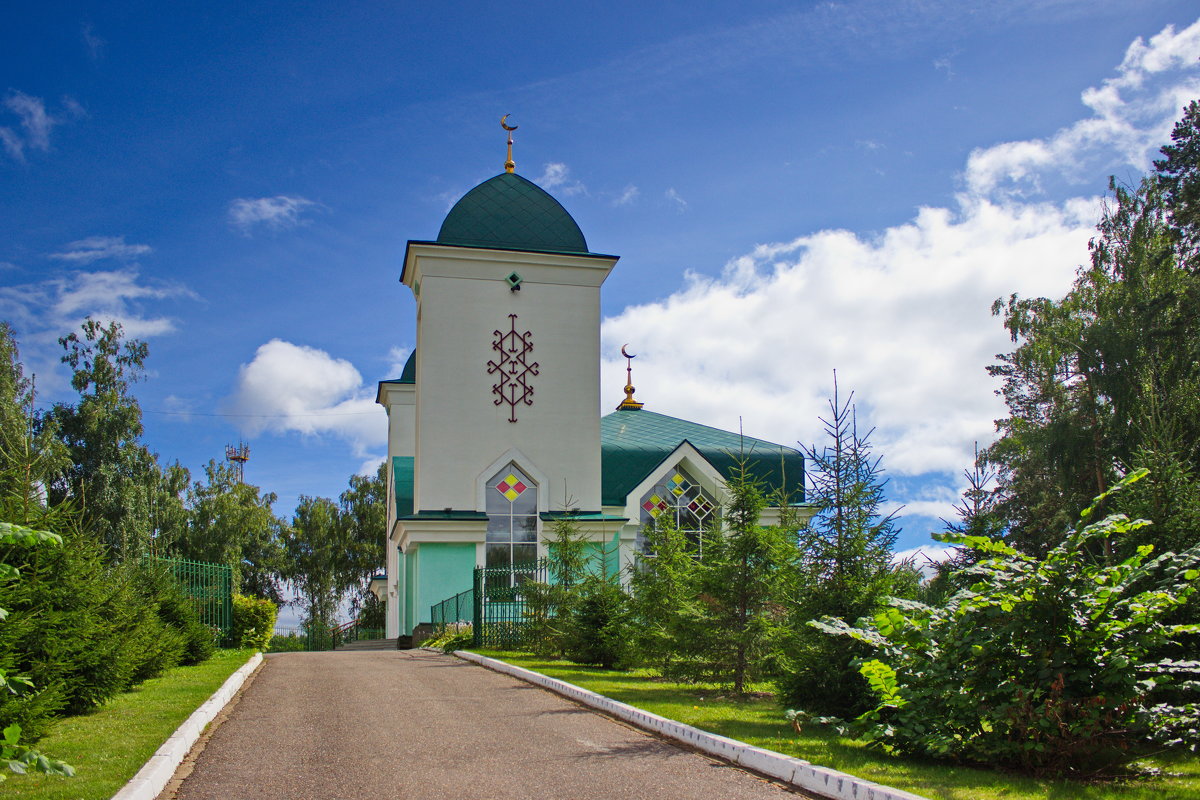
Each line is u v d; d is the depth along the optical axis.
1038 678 8.55
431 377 33.91
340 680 16.70
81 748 9.34
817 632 11.60
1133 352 32.03
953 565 13.62
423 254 34.41
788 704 11.42
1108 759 8.47
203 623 22.52
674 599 17.52
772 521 32.12
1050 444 33.81
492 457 33.78
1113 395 32.19
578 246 36.19
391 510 43.28
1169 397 29.34
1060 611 8.50
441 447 33.56
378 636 62.41
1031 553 31.27
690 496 34.97
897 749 9.22
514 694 14.63
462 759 9.57
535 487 33.91
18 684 9.32
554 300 35.16
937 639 8.93
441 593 32.41
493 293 34.81
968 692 8.70
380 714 12.50
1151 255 34.00
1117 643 8.59
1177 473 11.09
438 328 34.25
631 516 34.00
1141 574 8.60
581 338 35.12
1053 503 35.41
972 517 14.84
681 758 9.58
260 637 25.95
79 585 11.55
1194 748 9.20
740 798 7.98
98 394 47.84
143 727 10.61
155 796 8.03
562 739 10.64
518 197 36.53
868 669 9.19
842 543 11.88
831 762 8.75
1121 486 9.12
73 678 11.07
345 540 70.56
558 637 20.52
